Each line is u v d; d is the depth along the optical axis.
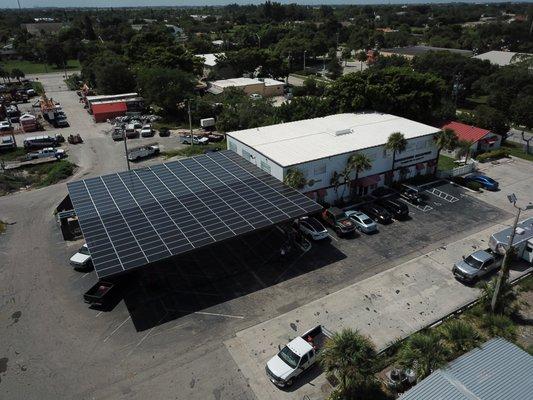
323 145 42.22
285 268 31.69
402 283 29.72
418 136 44.78
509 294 26.78
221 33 189.75
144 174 38.81
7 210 42.00
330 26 181.50
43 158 56.94
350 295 28.53
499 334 23.53
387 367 22.48
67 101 92.81
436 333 22.03
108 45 137.88
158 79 75.94
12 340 25.06
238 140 44.12
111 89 92.44
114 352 24.03
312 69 128.25
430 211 40.09
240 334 25.23
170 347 24.31
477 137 54.59
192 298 28.50
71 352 24.09
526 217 38.50
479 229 36.66
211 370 22.73
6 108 80.56
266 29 163.12
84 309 27.58
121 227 29.53
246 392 21.41
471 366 18.91
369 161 40.81
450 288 29.17
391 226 37.53
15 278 30.88
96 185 36.31
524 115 65.31
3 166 52.38
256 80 96.69
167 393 21.38
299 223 36.50
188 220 30.45
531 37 136.25
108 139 65.50
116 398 21.12
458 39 154.75
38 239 36.28
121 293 29.06
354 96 56.53
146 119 75.31
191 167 40.53
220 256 33.34
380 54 122.94
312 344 23.42
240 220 30.42
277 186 36.16
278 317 26.58
